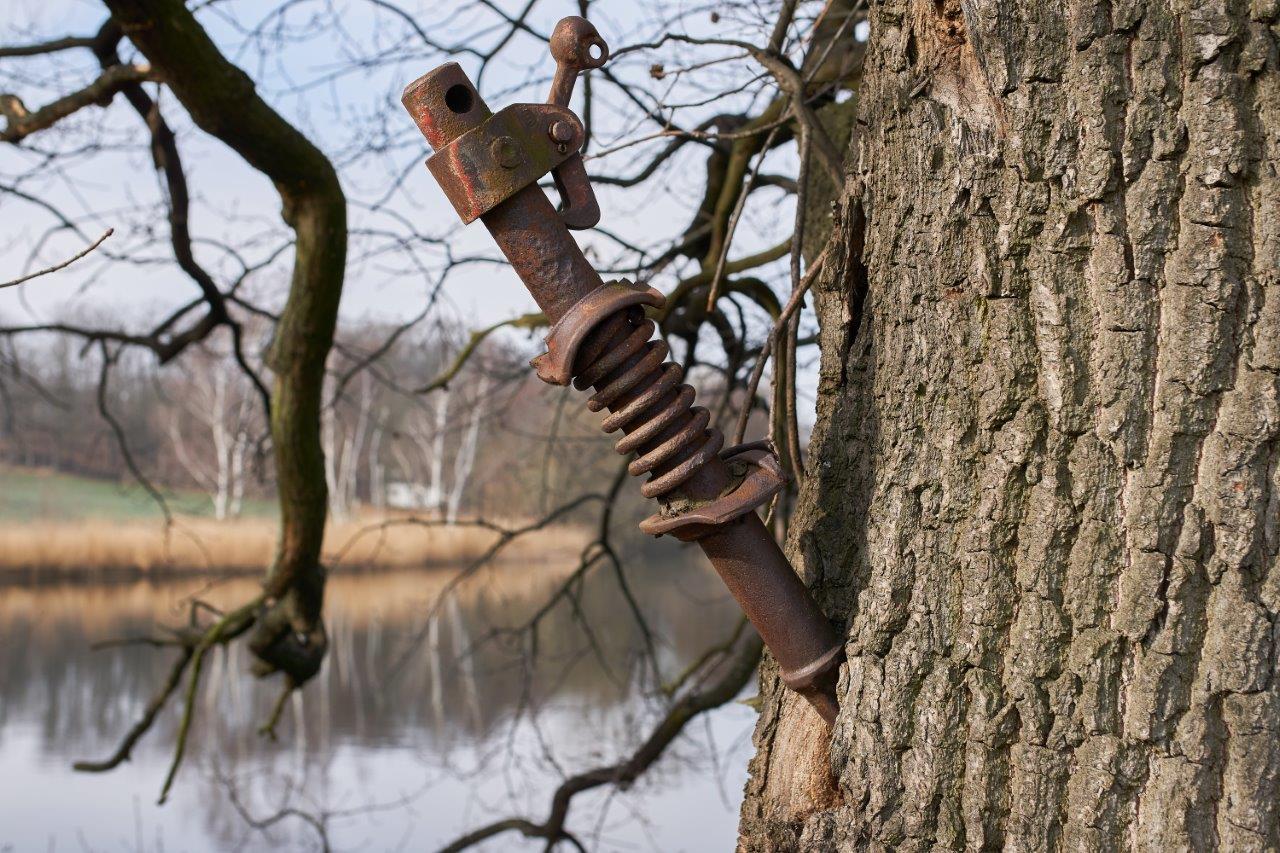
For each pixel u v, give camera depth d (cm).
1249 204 110
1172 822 109
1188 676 110
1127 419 114
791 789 133
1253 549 108
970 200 124
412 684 1219
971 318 124
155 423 2622
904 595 125
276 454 389
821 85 310
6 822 859
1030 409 120
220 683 1391
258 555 1855
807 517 141
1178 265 112
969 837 119
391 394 1639
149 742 1111
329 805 872
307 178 323
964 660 121
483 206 116
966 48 126
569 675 951
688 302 450
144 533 1845
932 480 126
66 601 1731
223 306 455
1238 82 110
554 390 562
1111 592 115
